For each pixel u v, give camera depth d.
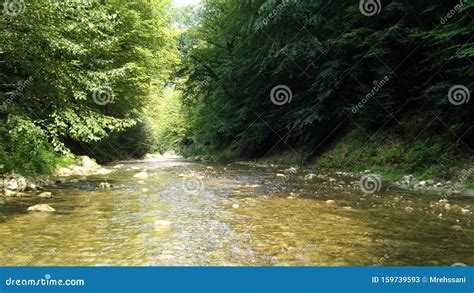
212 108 28.80
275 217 6.04
